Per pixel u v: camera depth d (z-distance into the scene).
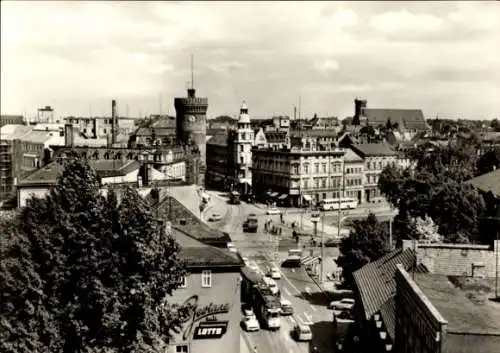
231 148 175.25
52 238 36.12
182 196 76.75
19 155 113.75
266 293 59.97
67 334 34.06
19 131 159.88
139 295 34.62
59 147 111.38
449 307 31.12
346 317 56.16
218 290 45.34
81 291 34.69
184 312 38.50
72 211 37.62
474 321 28.66
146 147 120.06
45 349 32.91
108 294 34.12
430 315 28.34
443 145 119.00
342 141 169.00
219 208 136.88
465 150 97.38
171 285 37.00
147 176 83.50
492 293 34.22
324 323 58.28
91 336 34.31
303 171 140.62
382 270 49.66
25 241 35.28
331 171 145.38
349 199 138.00
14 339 32.62
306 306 64.31
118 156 102.25
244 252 90.75
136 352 33.94
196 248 46.66
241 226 113.38
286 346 51.72
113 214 37.38
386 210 136.25
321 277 75.12
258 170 154.88
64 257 35.44
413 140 195.62
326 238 101.75
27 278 33.66
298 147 145.75
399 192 97.88
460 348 26.53
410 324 33.09
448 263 41.91
